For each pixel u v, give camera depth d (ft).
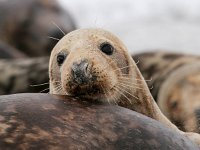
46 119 43.80
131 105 58.65
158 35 189.47
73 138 42.91
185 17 230.48
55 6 175.22
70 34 59.52
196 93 90.12
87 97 51.57
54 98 46.98
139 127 45.47
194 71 95.09
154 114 61.26
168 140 45.52
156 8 239.71
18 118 43.34
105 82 52.26
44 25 168.04
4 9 171.53
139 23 218.59
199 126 80.33
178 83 92.68
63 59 57.21
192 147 46.29
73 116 44.88
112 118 45.68
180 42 176.45
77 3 244.63
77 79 50.31
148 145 44.55
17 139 41.70
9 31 168.86
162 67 100.32
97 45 57.21
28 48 167.63
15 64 109.29
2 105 44.57
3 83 105.40
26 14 170.40
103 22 226.58
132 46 173.47
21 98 45.70
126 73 59.47
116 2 246.68
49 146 41.78
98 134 43.91
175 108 88.28
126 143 44.06
